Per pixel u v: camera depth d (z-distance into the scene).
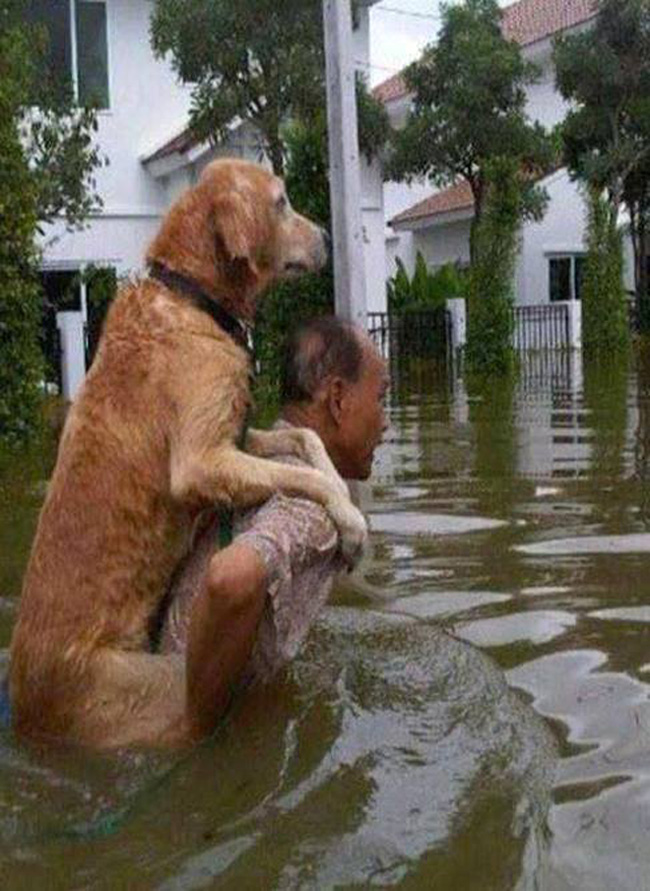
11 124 6.28
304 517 2.14
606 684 2.29
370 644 2.53
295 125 8.48
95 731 2.12
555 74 14.84
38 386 6.16
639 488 4.10
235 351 2.35
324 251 2.54
